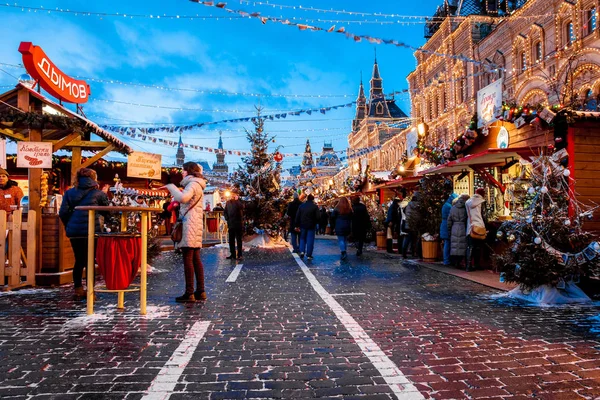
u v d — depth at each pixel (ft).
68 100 32.24
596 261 21.84
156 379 11.38
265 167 60.39
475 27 102.32
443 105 121.29
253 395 10.48
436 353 13.53
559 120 26.12
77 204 21.79
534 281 21.47
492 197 40.91
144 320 17.56
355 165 84.33
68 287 25.55
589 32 64.44
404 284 26.63
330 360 12.91
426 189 40.55
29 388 10.79
